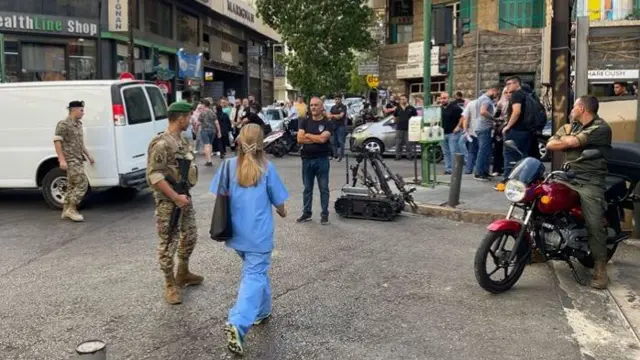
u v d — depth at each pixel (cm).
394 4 3234
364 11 2700
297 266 673
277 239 795
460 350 456
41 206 1059
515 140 1057
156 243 782
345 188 949
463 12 2694
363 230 851
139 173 1017
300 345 466
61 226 894
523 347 461
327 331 493
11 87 1009
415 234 828
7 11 2178
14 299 575
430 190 1106
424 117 1127
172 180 551
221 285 607
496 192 1073
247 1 4247
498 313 532
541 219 599
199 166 1631
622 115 852
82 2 2312
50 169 1021
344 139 1708
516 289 598
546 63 872
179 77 2875
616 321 516
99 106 981
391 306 550
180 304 555
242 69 4150
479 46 2522
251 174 463
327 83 2680
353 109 3288
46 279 636
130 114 1009
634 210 762
